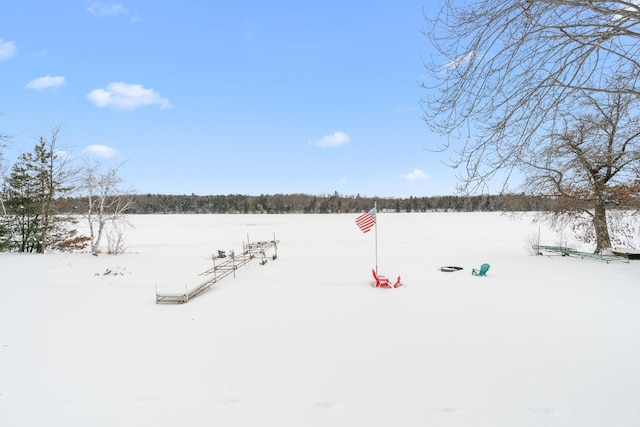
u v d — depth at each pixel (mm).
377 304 9406
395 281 12711
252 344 6477
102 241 31531
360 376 5059
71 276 13672
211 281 12633
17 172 19672
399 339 6621
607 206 16781
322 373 5184
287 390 4680
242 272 15094
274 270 15484
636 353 5730
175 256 21000
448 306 9102
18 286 11703
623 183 14766
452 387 4664
